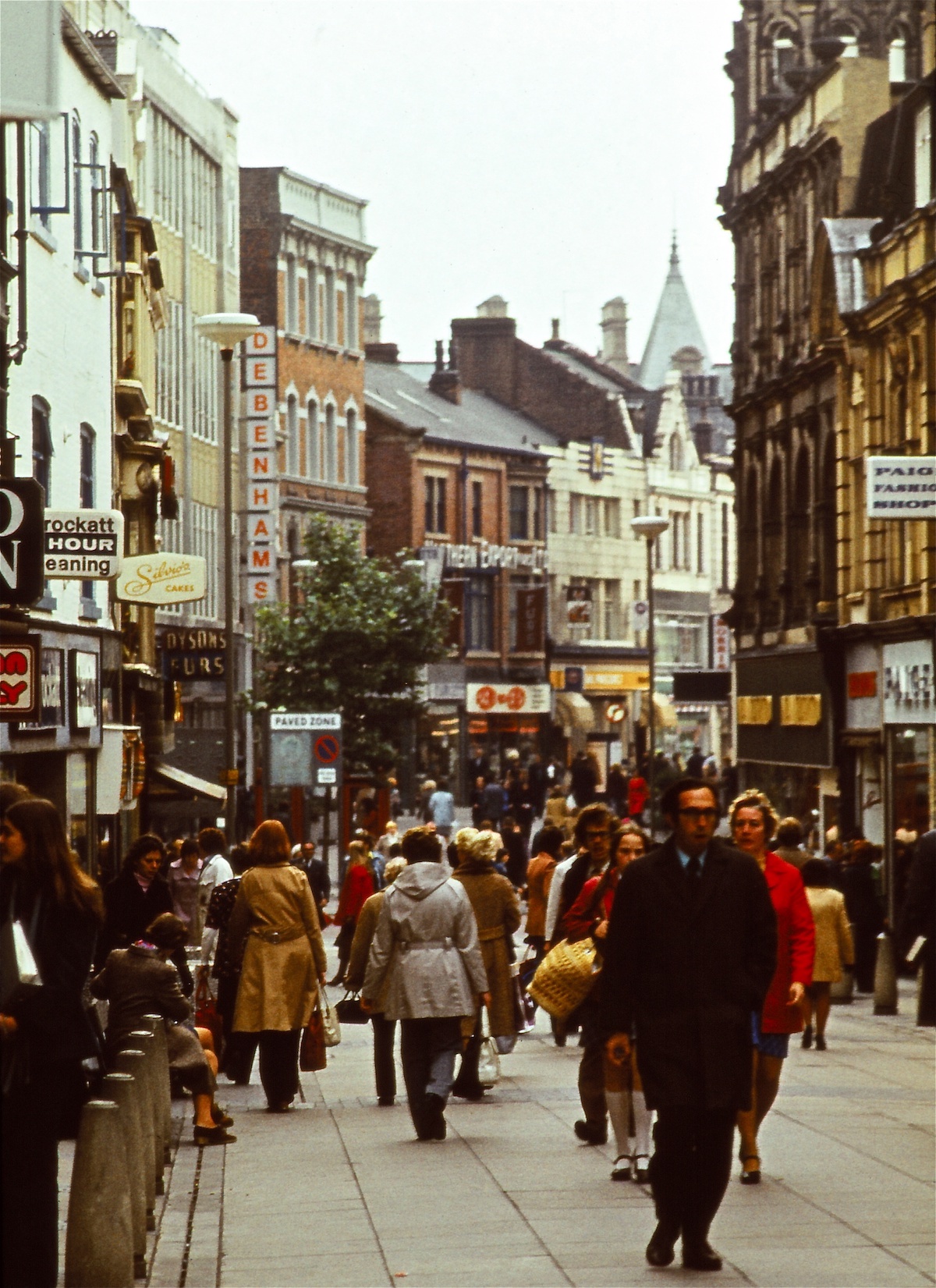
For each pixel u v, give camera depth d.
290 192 119.31
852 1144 22.48
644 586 154.00
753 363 79.00
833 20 80.56
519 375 153.00
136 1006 23.34
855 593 63.06
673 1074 16.14
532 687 135.50
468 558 131.38
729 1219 18.22
